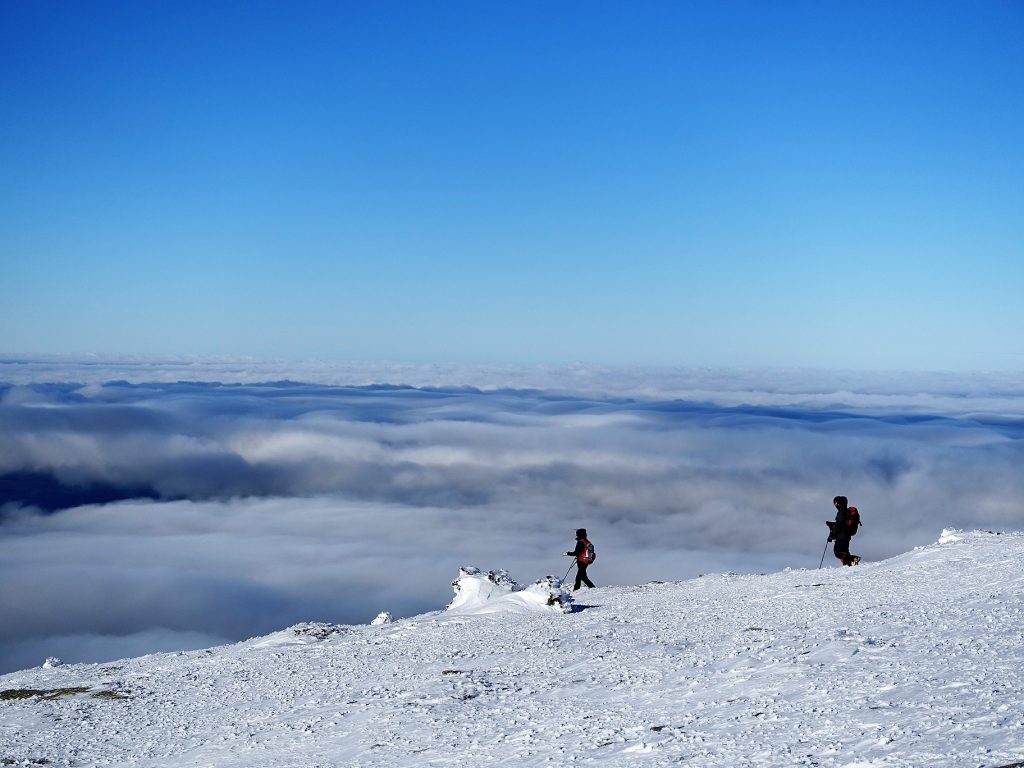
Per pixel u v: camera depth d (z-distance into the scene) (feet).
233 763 44.70
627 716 42.24
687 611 72.13
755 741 34.24
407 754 41.50
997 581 61.57
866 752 30.45
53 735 56.08
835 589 70.54
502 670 58.29
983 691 35.24
